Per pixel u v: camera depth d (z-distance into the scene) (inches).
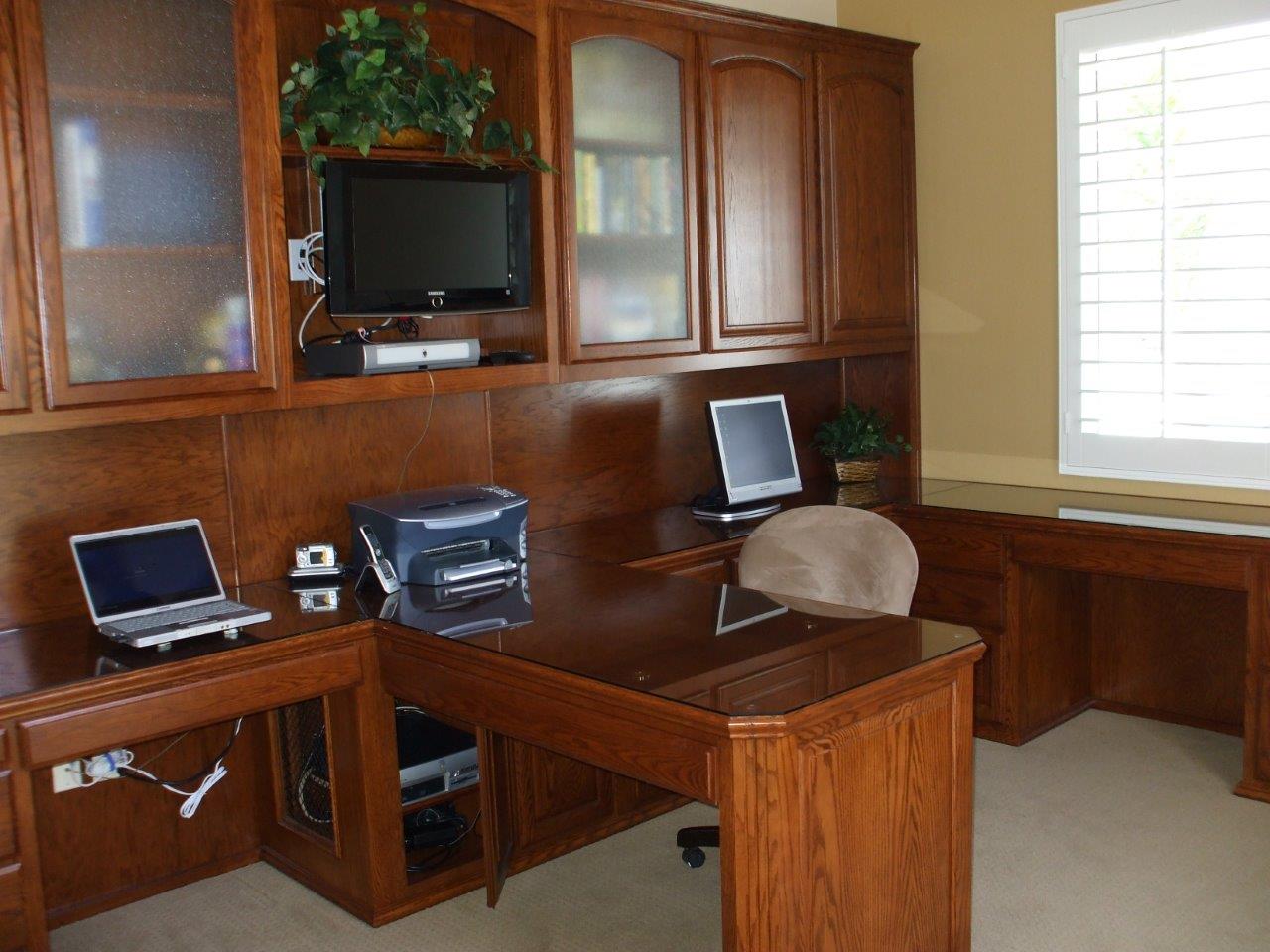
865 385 181.0
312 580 119.8
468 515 115.8
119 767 114.7
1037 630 152.7
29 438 106.5
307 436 123.6
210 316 104.3
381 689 106.2
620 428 154.3
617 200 134.6
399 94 113.1
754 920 75.5
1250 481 145.2
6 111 91.7
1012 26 161.0
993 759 147.4
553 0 125.5
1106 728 157.6
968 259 169.6
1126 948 102.8
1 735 85.2
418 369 117.8
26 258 93.5
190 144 101.8
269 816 124.1
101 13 96.0
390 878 111.0
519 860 121.0
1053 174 159.5
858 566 113.8
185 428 115.4
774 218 152.1
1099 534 137.9
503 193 123.0
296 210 121.1
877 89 164.6
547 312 128.3
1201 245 144.6
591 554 129.6
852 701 77.7
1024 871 117.6
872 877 82.4
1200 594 154.3
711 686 79.4
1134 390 153.2
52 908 112.5
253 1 103.9
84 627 106.0
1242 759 144.0
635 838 129.2
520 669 87.7
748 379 169.5
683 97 140.1
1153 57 147.0
